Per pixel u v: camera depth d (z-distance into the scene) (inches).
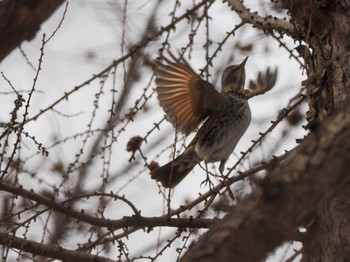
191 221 415.8
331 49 386.0
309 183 224.4
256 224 227.1
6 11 288.4
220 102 550.3
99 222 406.0
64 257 405.1
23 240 400.2
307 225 339.0
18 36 293.3
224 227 233.1
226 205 418.0
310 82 383.6
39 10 291.6
